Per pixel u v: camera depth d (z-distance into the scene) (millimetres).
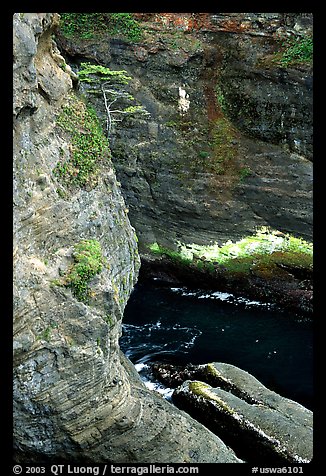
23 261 9992
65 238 11008
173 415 12344
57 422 10352
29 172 10492
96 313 10711
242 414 14227
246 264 23922
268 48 23859
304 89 22781
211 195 24703
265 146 24281
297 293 22719
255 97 24094
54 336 10086
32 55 10391
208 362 18938
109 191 13250
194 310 22906
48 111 11836
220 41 24672
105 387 10859
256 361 19078
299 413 14555
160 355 19297
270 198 23828
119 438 11125
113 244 12883
